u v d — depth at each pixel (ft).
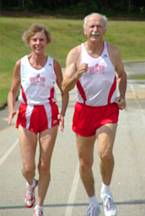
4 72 146.41
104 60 27.86
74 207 31.68
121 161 43.73
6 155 46.55
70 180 37.70
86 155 29.09
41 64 29.12
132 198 33.32
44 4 362.74
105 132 27.86
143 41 261.85
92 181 29.45
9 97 29.99
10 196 33.78
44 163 28.89
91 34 27.58
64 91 28.76
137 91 100.83
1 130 59.21
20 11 350.64
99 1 371.97
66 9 363.35
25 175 29.48
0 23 239.09
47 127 28.91
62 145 50.29
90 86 28.02
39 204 28.94
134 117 68.39
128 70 163.53
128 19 348.59
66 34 251.19
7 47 216.13
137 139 53.67
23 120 29.07
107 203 28.53
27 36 28.94
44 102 28.99
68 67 28.22
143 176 38.75
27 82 28.96
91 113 28.32
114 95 28.48
